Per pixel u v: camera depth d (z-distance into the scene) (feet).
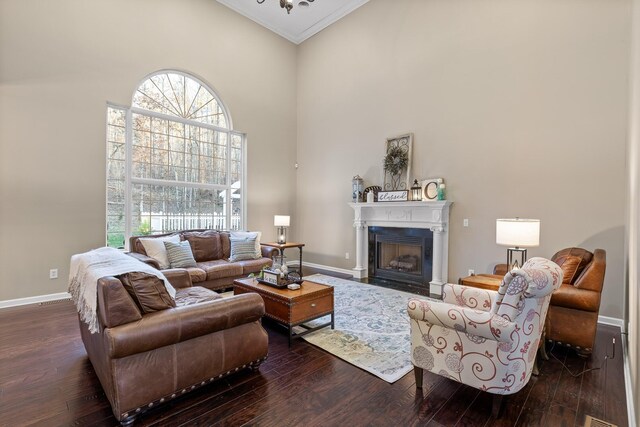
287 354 8.73
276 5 19.31
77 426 5.79
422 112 16.19
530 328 6.07
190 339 6.53
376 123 18.25
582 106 11.53
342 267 20.12
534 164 12.61
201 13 18.02
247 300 7.33
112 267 6.94
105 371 5.94
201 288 10.39
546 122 12.32
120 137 15.42
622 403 6.55
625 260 10.18
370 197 17.70
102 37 14.47
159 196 16.87
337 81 20.36
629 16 10.55
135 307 5.91
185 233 16.12
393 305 13.02
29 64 12.65
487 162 13.89
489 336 5.93
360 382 7.34
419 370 7.02
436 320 6.55
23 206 12.62
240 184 20.34
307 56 22.36
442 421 6.01
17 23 12.38
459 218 14.82
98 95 14.37
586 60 11.45
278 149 21.94
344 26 19.93
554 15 12.15
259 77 20.84
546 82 12.32
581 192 11.54
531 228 8.94
